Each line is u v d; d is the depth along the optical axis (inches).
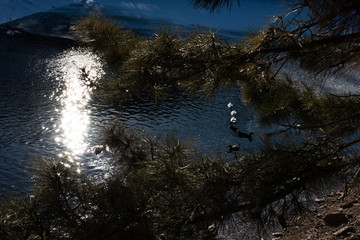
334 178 106.7
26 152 600.4
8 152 592.1
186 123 757.3
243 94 145.9
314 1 74.8
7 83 1002.7
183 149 134.3
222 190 108.1
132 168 145.6
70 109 846.5
